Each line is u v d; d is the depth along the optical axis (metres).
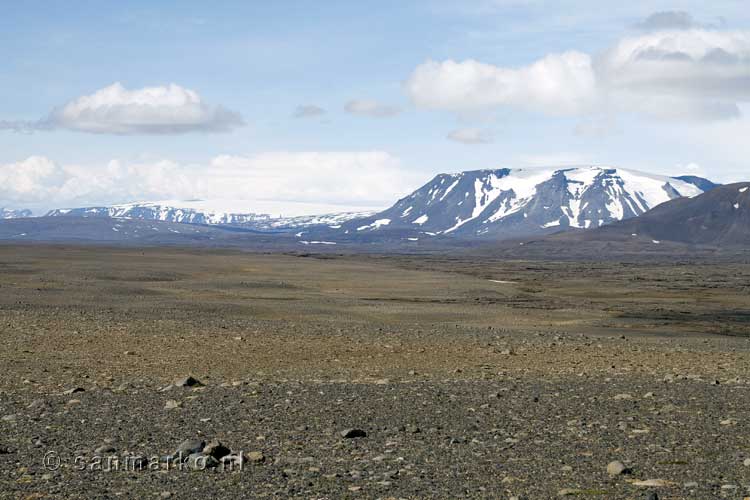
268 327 46.12
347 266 154.50
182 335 40.31
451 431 18.38
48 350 33.97
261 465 15.08
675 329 61.75
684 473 14.43
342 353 35.25
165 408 21.09
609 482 13.80
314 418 19.84
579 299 95.69
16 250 171.00
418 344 39.47
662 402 22.50
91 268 107.62
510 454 16.00
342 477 14.14
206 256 177.62
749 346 46.69
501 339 43.75
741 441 17.23
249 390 24.31
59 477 14.03
